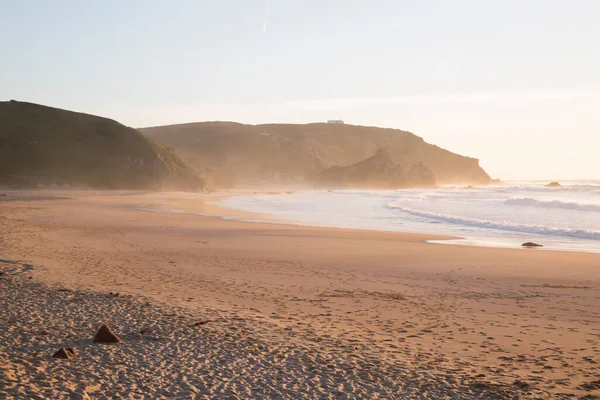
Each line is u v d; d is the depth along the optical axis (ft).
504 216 136.05
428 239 86.94
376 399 19.81
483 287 47.24
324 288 45.73
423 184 581.53
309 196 301.02
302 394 20.08
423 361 24.79
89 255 62.34
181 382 20.89
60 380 20.42
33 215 122.52
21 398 18.25
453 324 33.06
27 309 32.58
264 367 23.13
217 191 388.98
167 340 26.91
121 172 338.54
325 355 25.14
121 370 22.04
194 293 41.68
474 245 79.30
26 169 319.27
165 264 57.77
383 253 69.41
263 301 39.34
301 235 90.84
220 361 23.76
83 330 28.32
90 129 367.86
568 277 52.80
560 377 22.81
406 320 33.99
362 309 37.27
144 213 143.64
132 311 33.22
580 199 206.90
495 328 32.12
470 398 20.12
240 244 77.87
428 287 47.03
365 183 540.11
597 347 27.96
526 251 71.87
